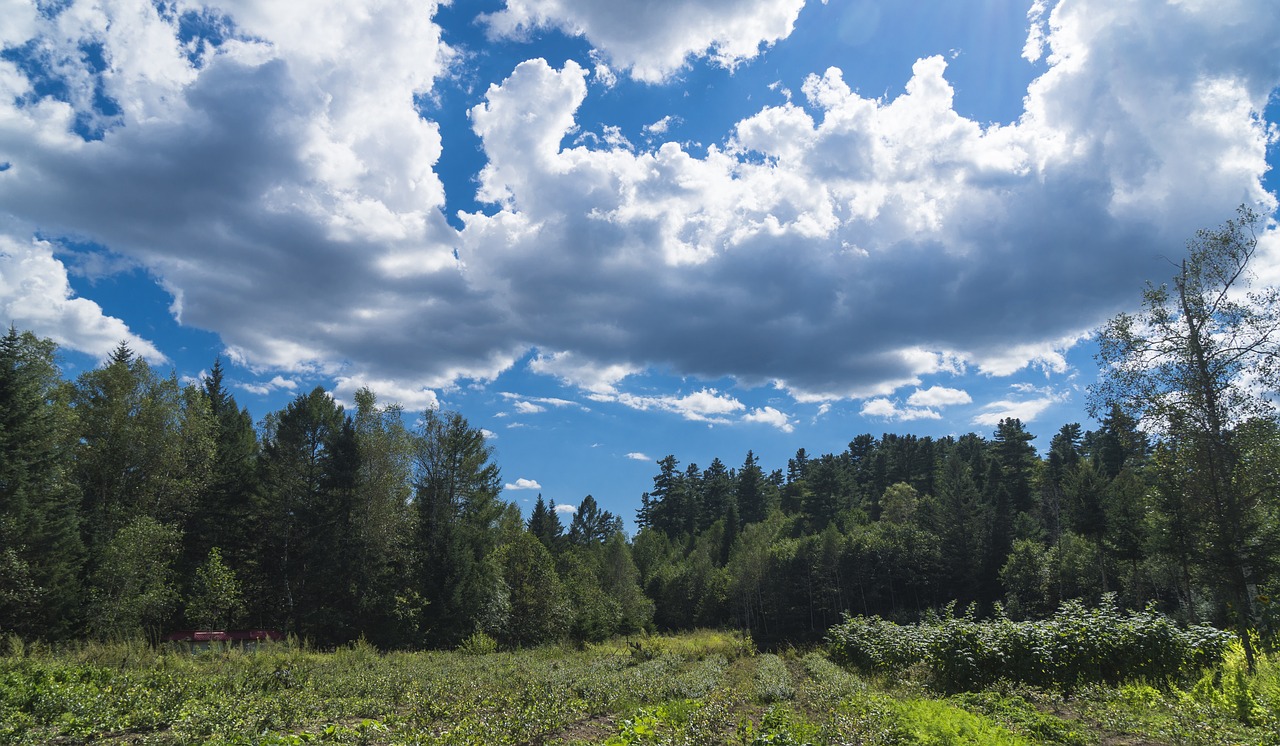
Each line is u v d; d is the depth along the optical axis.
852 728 10.15
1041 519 76.88
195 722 10.37
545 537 85.06
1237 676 11.12
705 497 130.25
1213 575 17.88
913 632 21.78
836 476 105.94
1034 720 10.78
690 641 35.97
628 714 13.12
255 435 58.09
